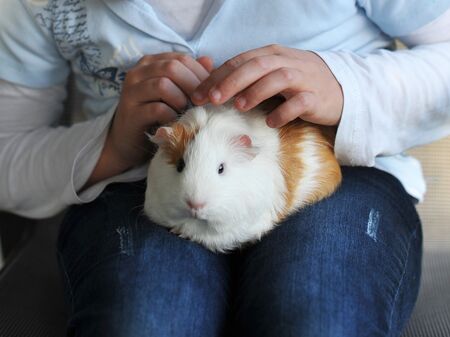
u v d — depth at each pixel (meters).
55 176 1.07
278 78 0.85
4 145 1.16
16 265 1.21
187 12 1.05
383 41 1.10
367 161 0.99
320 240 0.89
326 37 1.04
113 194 1.04
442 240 1.35
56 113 1.25
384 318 0.84
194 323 0.82
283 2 1.00
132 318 0.79
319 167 0.96
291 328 0.77
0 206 1.17
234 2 1.00
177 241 0.91
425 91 0.98
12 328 1.02
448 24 1.03
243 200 0.86
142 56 1.04
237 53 1.04
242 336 0.85
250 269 0.90
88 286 0.88
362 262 0.87
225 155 0.86
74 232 1.03
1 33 1.09
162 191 0.87
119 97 1.08
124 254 0.89
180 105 0.94
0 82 1.15
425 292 1.14
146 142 1.00
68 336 0.89
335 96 0.93
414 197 1.12
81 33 1.06
